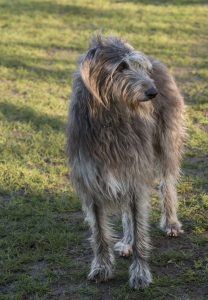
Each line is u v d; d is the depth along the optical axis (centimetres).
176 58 1215
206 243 546
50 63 1181
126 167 460
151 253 534
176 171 567
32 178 695
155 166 547
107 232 494
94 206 482
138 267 483
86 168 461
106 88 436
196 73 1111
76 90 461
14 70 1134
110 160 453
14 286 498
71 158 474
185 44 1336
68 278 505
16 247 559
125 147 455
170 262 515
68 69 1135
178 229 566
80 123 456
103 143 450
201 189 657
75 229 588
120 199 475
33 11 1678
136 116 460
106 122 446
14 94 1002
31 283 497
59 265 523
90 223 490
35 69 1141
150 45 1320
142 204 482
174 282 482
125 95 434
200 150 764
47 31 1451
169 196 564
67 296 480
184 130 575
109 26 1505
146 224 487
